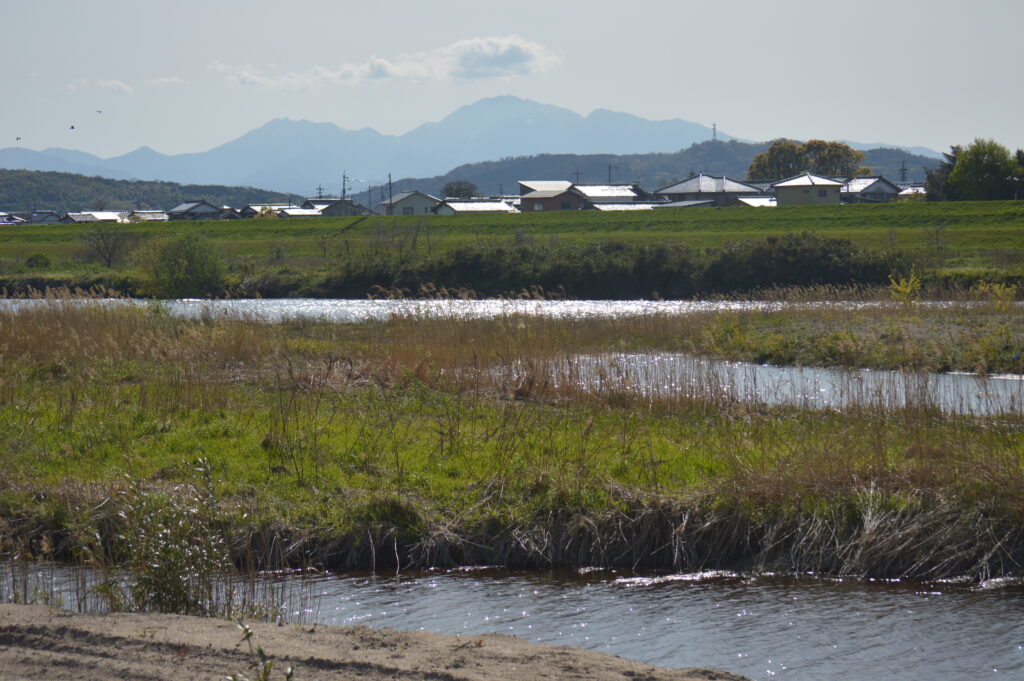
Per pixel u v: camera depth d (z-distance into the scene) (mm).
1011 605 17109
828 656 14945
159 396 30078
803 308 59188
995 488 19922
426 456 24109
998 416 26594
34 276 110312
